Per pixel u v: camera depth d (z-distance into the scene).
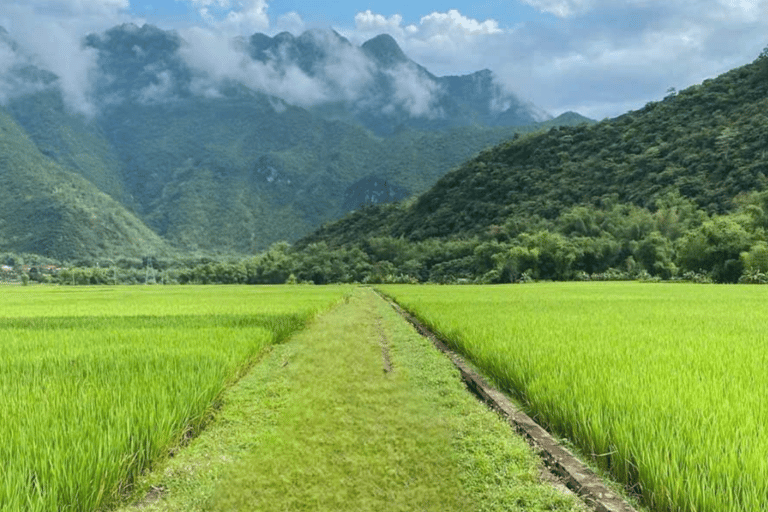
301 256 126.62
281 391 7.63
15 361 8.02
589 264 79.06
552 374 6.45
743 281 48.41
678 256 59.44
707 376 6.03
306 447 5.25
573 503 3.94
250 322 14.24
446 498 4.11
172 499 4.19
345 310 23.94
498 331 10.76
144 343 9.91
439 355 10.45
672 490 3.46
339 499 4.10
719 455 3.62
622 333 10.27
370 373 8.91
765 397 5.01
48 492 3.40
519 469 4.57
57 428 4.39
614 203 103.62
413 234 135.00
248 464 4.83
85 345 9.78
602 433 4.46
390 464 4.79
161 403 5.29
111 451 4.13
